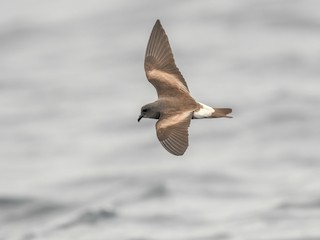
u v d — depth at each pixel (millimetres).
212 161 24578
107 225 20578
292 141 25578
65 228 20719
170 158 25109
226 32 37344
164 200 21828
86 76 34531
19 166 25812
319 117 27078
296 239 18750
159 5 41969
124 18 41094
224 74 32531
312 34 35719
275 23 37312
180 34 37719
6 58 37656
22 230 21047
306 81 30688
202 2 41469
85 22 41438
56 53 37781
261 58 33719
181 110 10773
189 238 19281
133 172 24156
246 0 40594
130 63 35719
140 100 31141
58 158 26266
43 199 22688
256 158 24562
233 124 27297
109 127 28531
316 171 23281
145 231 19906
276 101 28719
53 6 44094
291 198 21297
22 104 31906
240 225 19891
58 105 31359
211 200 21672
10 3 44719
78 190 23312
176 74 11641
